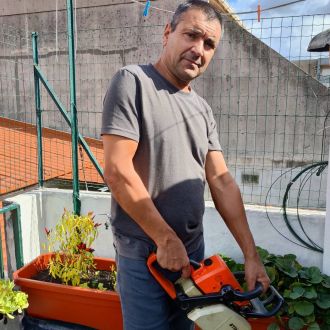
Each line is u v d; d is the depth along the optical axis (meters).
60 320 2.46
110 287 2.56
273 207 2.87
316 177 4.00
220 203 1.64
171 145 1.42
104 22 7.11
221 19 1.46
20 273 2.55
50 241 2.92
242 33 5.31
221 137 5.49
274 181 4.28
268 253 2.68
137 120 1.36
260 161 5.15
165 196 1.43
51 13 7.60
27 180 3.88
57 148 5.50
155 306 1.47
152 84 1.41
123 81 1.35
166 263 1.27
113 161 1.29
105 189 3.76
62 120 7.05
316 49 2.46
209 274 1.30
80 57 7.25
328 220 2.53
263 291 1.44
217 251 2.90
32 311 2.49
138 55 6.93
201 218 1.58
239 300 1.28
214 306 1.27
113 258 3.11
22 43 7.77
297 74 5.17
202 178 1.57
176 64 1.41
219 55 5.46
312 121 5.14
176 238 1.28
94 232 2.76
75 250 2.68
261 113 5.34
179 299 1.32
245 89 5.39
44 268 2.75
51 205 3.24
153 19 6.84
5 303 2.08
